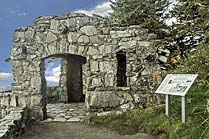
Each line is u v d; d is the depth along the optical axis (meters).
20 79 9.66
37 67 9.56
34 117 9.36
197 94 8.09
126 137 6.95
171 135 6.25
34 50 9.62
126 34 9.53
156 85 9.41
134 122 7.98
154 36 9.59
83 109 11.26
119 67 9.91
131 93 9.44
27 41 9.66
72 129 8.01
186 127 6.35
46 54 9.58
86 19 9.59
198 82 8.47
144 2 12.78
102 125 8.32
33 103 9.49
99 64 9.51
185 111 6.61
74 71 14.49
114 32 9.54
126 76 9.67
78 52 9.56
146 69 9.51
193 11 9.90
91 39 9.55
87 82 9.49
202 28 9.51
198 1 9.06
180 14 10.49
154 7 12.69
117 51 9.49
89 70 9.52
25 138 7.13
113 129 7.77
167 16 12.04
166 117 7.30
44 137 7.23
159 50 10.09
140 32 9.52
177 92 6.91
